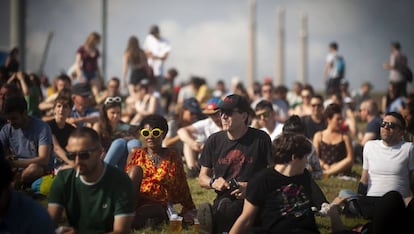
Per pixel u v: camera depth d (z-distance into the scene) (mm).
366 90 25406
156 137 8266
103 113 11188
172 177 8383
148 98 17422
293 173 6645
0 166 5078
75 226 6523
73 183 6383
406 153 8820
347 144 12609
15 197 5332
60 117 10570
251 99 21750
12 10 23203
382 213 6391
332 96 19484
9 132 9602
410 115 11406
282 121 17422
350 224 8500
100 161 6324
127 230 6316
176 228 8109
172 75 28406
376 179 9008
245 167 7836
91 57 19484
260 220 6738
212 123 12531
